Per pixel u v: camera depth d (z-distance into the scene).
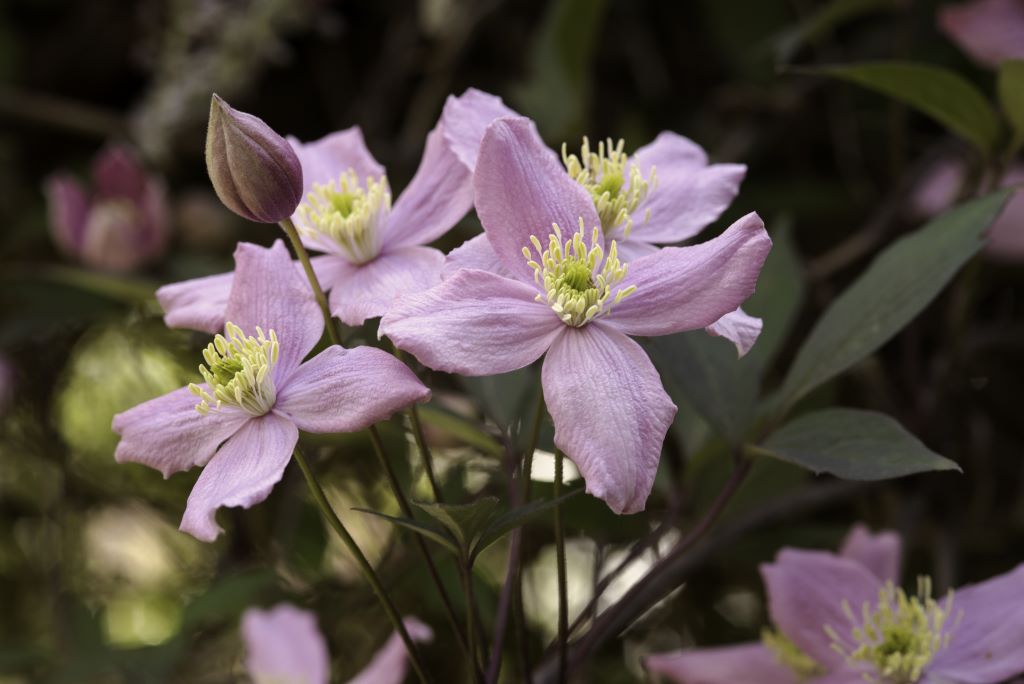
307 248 0.39
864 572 0.41
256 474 0.35
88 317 0.62
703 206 0.39
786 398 0.41
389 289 0.37
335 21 0.62
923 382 0.54
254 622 0.49
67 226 0.63
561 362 0.36
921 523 0.53
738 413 0.41
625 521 0.47
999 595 0.41
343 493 0.54
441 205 0.38
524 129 0.37
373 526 0.54
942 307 0.56
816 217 0.61
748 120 0.62
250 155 0.36
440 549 0.49
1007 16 0.52
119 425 0.37
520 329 0.36
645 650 0.54
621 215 0.38
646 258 0.37
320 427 0.36
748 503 0.48
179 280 0.58
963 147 0.54
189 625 0.52
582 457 0.35
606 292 0.36
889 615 0.40
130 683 0.53
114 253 0.61
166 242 0.63
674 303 0.36
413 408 0.37
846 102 0.62
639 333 0.36
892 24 0.62
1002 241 0.53
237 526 0.57
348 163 0.40
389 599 0.36
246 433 0.36
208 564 0.60
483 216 0.36
